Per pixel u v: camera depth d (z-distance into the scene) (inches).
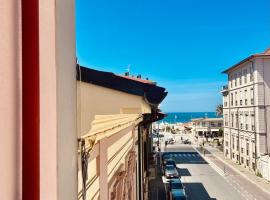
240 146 2145.7
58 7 50.8
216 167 2048.5
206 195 1348.4
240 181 1631.4
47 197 47.5
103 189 162.6
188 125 5679.1
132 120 241.6
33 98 45.2
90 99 152.8
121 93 191.6
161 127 6146.7
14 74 44.1
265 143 1813.5
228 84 2437.3
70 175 54.9
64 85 52.9
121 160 261.6
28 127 45.0
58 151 49.6
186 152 2871.6
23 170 45.1
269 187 1487.5
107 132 140.4
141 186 556.1
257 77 1839.3
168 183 1332.4
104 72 165.2
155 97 232.4
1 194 42.1
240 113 2148.1
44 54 47.3
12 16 44.0
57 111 49.8
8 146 43.1
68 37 55.2
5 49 43.0
